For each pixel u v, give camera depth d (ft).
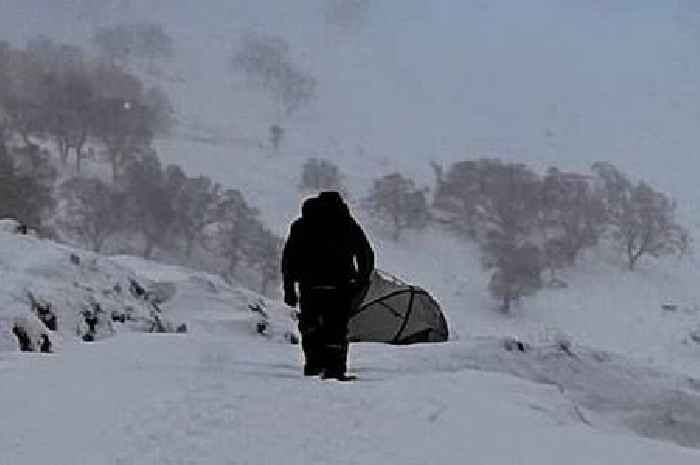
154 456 41.45
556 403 64.90
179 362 73.36
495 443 48.29
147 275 144.25
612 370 101.30
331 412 53.11
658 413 91.40
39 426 46.73
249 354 84.33
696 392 99.81
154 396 54.29
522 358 97.66
